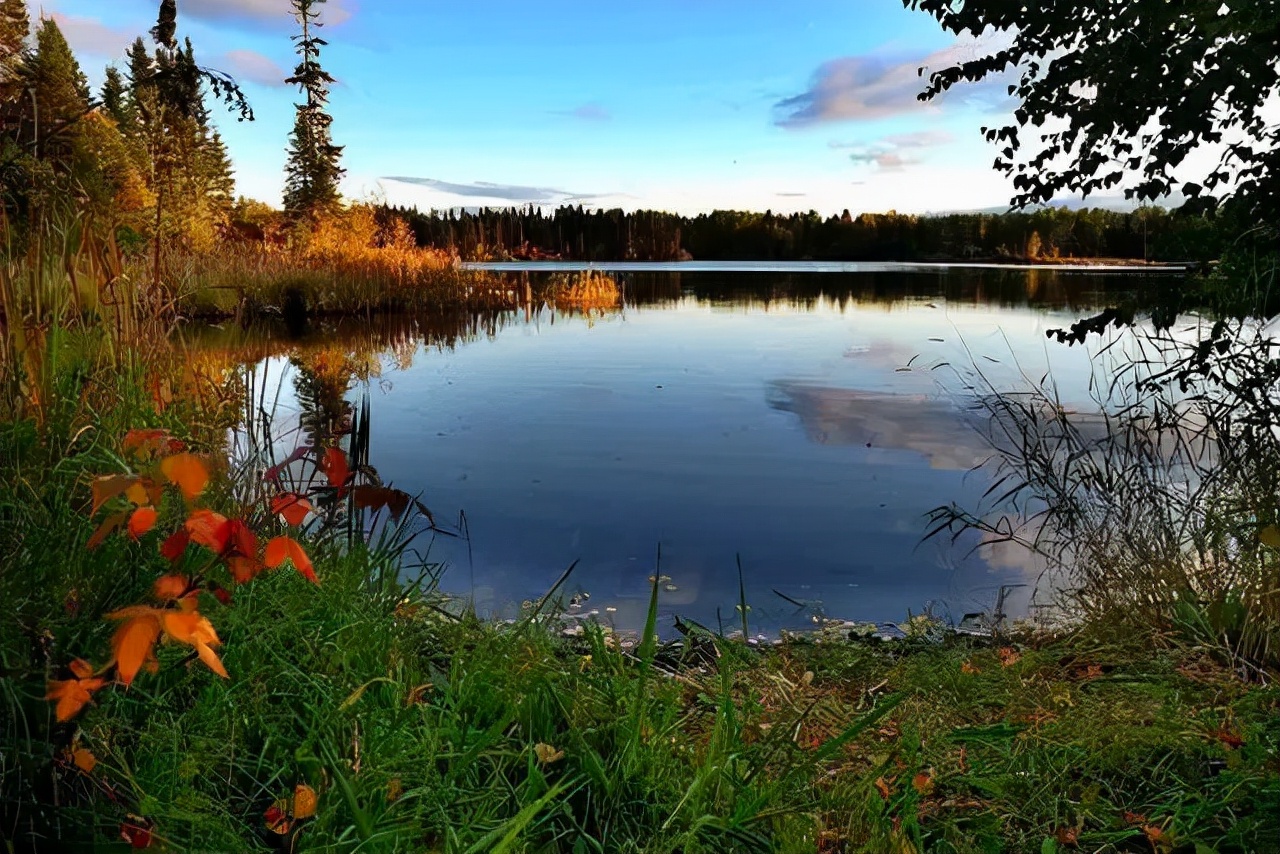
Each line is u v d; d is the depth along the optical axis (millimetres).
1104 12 3504
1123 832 1747
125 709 1630
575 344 12406
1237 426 3412
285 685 1905
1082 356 10234
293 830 1476
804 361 10391
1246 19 3105
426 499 4699
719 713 2006
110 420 2520
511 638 2342
